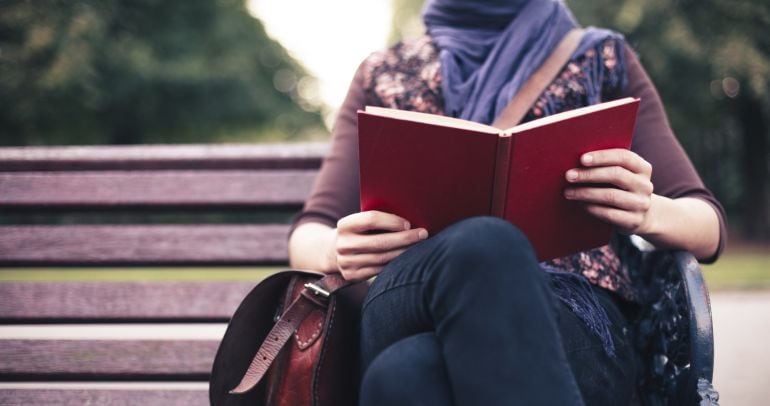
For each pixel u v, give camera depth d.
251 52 13.92
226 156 1.82
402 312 1.08
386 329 1.11
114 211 1.80
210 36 13.28
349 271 1.23
